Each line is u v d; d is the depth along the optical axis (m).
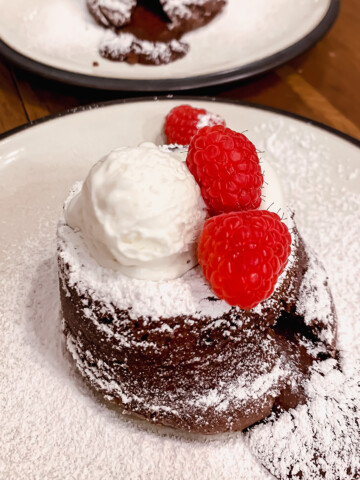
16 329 0.16
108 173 0.11
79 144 0.20
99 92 0.22
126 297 0.12
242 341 0.13
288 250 0.11
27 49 0.22
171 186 0.11
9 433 0.14
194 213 0.12
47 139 0.20
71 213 0.13
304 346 0.15
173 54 0.24
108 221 0.11
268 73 0.24
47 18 0.24
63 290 0.14
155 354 0.13
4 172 0.19
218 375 0.14
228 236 0.11
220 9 0.25
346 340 0.16
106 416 0.15
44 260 0.18
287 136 0.21
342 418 0.14
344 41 0.27
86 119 0.21
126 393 0.14
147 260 0.12
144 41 0.24
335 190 0.20
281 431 0.14
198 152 0.12
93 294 0.13
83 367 0.15
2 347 0.16
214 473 0.14
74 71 0.22
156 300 0.12
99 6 0.23
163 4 0.23
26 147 0.20
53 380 0.15
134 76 0.22
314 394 0.14
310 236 0.19
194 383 0.14
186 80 0.22
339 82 0.24
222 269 0.11
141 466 0.14
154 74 0.23
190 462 0.14
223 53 0.24
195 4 0.24
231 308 0.13
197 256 0.12
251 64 0.22
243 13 0.26
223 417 0.14
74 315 0.14
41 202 0.19
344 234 0.19
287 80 0.24
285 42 0.23
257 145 0.21
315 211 0.19
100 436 0.14
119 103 0.21
